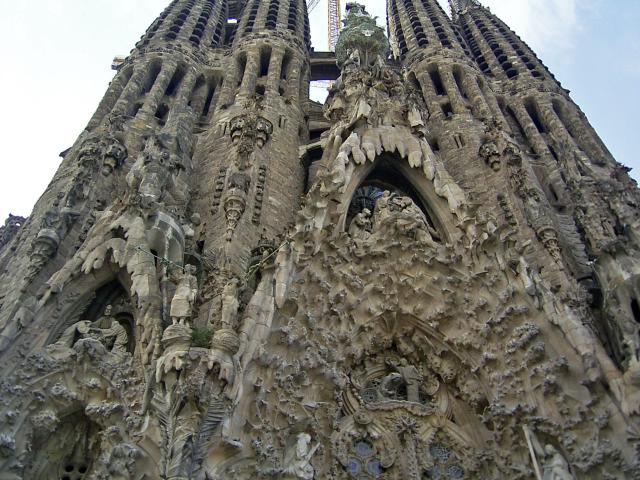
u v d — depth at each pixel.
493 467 17.25
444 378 19.53
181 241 18.98
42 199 23.38
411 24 47.28
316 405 15.77
